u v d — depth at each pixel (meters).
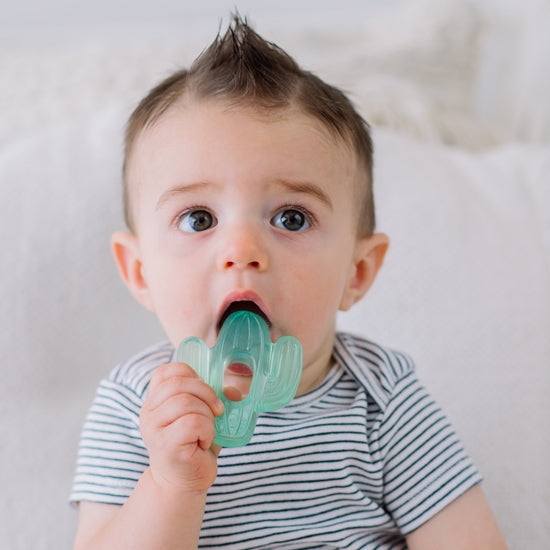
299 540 0.89
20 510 1.07
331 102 0.90
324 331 0.86
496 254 1.27
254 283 0.81
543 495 1.06
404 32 1.93
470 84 1.89
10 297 1.20
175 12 2.20
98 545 0.79
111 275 1.25
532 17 2.00
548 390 1.14
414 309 1.23
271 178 0.83
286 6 2.21
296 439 0.88
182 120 0.87
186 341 0.78
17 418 1.15
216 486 0.88
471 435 1.12
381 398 0.92
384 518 0.92
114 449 0.90
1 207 1.26
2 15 2.17
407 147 1.42
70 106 1.56
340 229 0.88
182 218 0.85
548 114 1.95
